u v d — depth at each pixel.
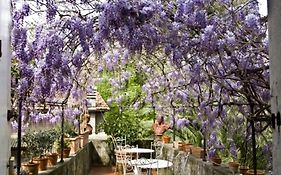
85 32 4.20
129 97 10.09
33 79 4.57
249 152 5.03
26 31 4.27
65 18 4.36
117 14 3.99
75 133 8.49
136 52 4.60
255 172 3.97
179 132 8.65
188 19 4.02
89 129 10.49
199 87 5.30
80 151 8.55
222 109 4.76
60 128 6.79
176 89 6.50
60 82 4.89
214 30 3.90
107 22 4.01
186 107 6.56
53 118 6.50
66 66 4.48
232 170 5.04
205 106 5.07
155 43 4.18
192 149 7.12
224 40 3.93
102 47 4.40
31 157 5.30
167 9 4.19
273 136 2.19
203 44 3.96
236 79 4.01
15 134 5.60
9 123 2.46
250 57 3.97
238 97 4.82
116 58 6.01
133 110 11.12
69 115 7.38
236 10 3.97
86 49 4.25
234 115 5.12
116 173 10.56
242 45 3.97
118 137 11.62
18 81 4.54
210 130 5.47
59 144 6.67
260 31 3.92
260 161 4.92
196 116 6.48
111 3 3.97
